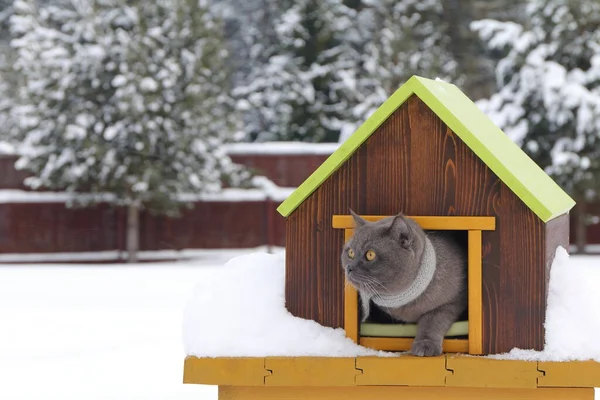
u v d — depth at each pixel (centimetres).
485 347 357
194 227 2081
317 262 377
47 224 2023
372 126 368
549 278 366
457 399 364
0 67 2662
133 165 1861
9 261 2002
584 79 1944
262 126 2780
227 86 2267
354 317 369
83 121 1823
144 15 1945
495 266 356
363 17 2936
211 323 375
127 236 2011
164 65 1883
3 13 3086
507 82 2044
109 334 823
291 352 363
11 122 2484
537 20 2012
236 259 421
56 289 1208
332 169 372
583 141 1897
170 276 1395
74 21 1966
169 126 1856
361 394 369
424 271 347
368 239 344
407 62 2377
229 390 376
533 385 345
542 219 347
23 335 824
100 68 1872
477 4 3009
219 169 1964
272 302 383
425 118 367
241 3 3228
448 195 364
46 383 623
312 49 2745
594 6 1970
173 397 579
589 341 348
